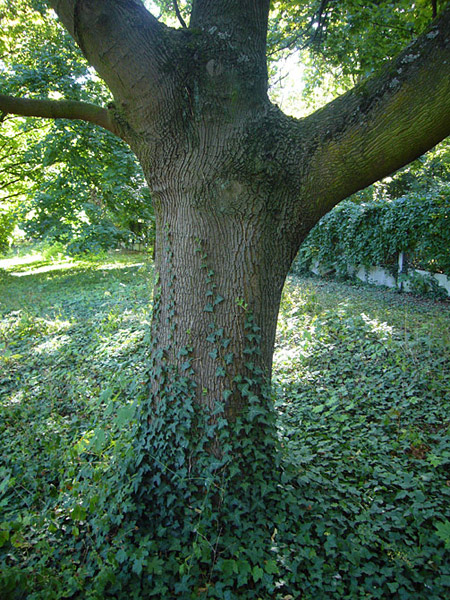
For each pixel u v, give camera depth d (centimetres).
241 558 246
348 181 262
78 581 235
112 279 1360
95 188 1312
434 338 611
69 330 775
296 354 586
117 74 261
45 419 438
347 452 365
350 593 234
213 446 280
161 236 299
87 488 292
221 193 274
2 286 1410
